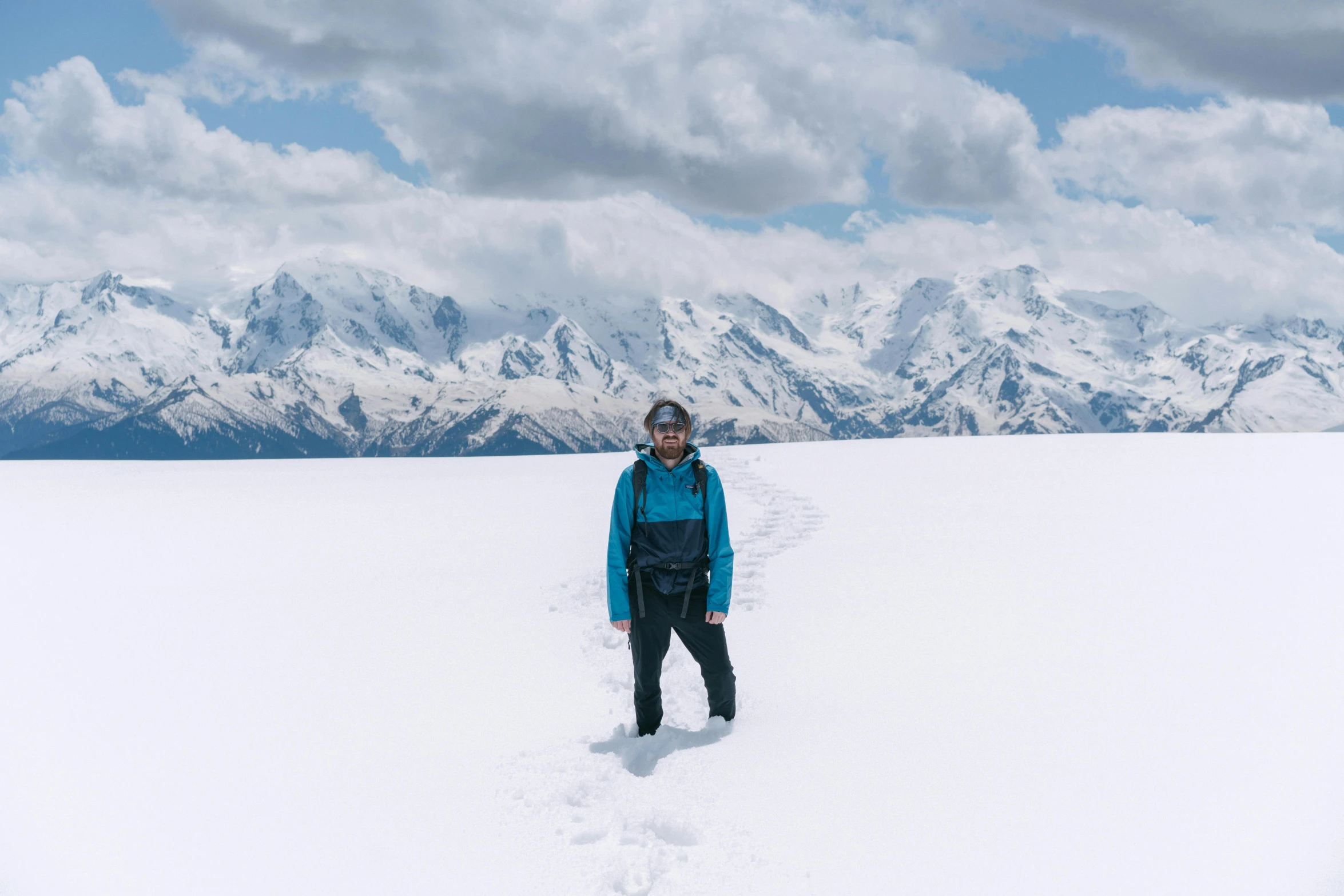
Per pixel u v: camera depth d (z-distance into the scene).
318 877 3.42
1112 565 8.02
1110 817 3.48
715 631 4.79
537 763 4.43
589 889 3.22
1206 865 3.08
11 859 3.62
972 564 8.38
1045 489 13.64
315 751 4.77
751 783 4.03
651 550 4.74
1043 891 3.00
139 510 15.64
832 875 3.20
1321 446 21.36
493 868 3.42
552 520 13.12
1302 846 3.15
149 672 6.36
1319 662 5.18
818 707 5.03
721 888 3.17
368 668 6.30
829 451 24.00
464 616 7.69
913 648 5.96
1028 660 5.54
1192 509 10.98
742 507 13.57
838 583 8.00
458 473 22.19
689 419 4.80
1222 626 6.01
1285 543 8.70
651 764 4.40
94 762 4.69
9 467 26.00
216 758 4.70
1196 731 4.25
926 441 27.12
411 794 4.14
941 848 3.33
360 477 21.52
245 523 13.91
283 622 7.74
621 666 6.16
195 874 3.47
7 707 5.62
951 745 4.29
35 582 9.67
